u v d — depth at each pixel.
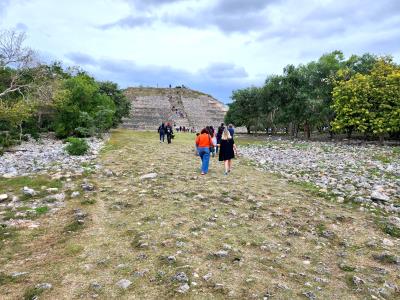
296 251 6.63
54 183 11.98
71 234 7.31
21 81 34.00
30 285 5.15
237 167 16.91
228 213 8.84
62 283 5.19
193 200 10.02
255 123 61.75
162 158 19.62
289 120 45.47
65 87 37.97
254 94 57.25
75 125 38.06
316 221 8.36
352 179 13.45
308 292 4.98
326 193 11.20
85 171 14.27
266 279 5.38
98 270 5.62
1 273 5.54
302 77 43.44
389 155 21.95
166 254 6.16
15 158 20.25
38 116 44.44
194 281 5.21
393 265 6.13
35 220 8.28
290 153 23.91
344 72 36.81
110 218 8.41
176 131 70.44
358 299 4.91
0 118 30.73
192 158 20.06
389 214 9.11
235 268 5.72
